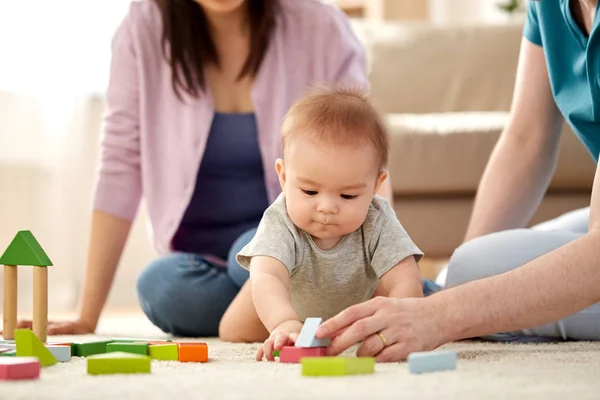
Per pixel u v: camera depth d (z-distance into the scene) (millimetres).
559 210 3129
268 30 2199
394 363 1203
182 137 2166
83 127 4172
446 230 3141
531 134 2010
